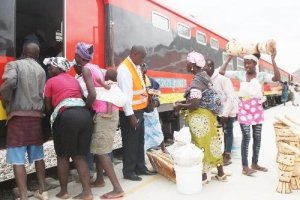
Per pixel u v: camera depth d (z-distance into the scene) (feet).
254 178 20.01
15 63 15.14
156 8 29.45
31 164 16.96
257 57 21.75
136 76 19.15
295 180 18.08
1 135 16.15
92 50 16.75
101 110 16.31
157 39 29.45
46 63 16.38
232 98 22.27
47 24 22.59
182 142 17.67
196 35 38.01
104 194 16.98
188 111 18.52
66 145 15.65
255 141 20.95
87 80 15.66
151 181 19.70
